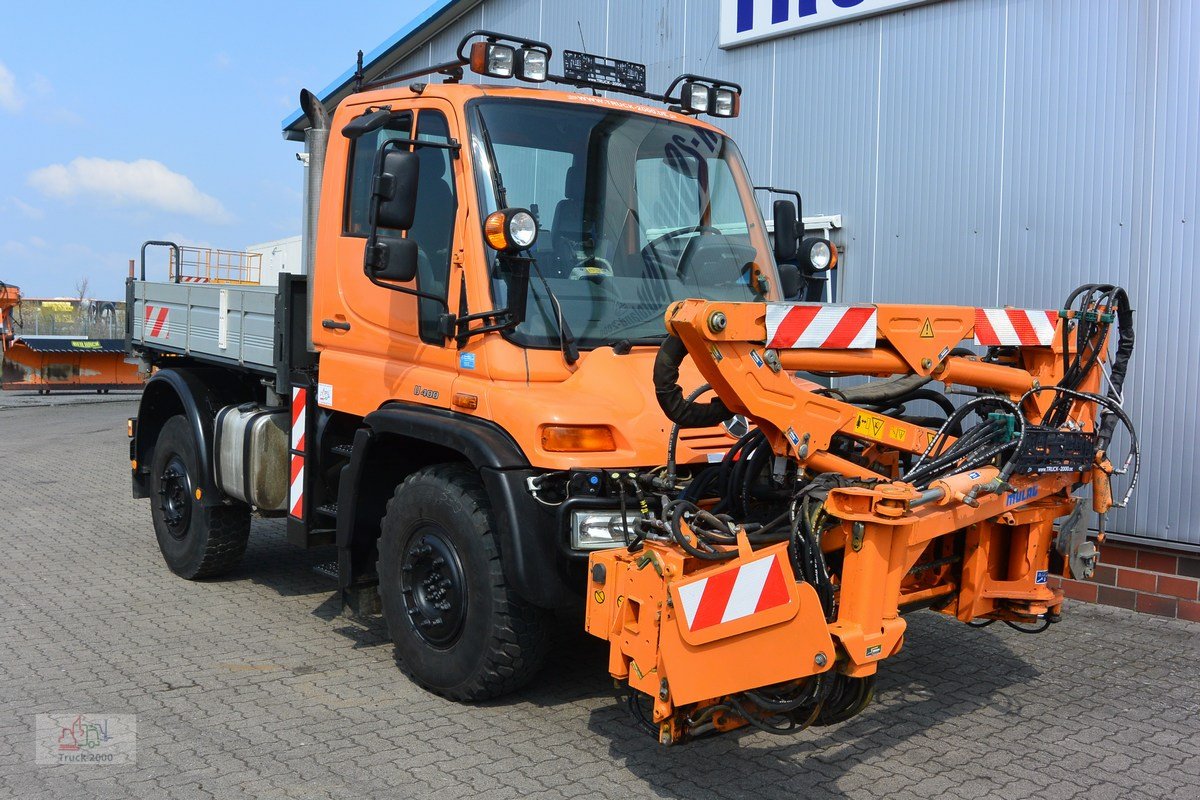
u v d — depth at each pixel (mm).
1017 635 5863
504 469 4129
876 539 3424
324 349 5438
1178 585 6262
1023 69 6906
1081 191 6637
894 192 7727
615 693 4793
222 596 6551
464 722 4418
